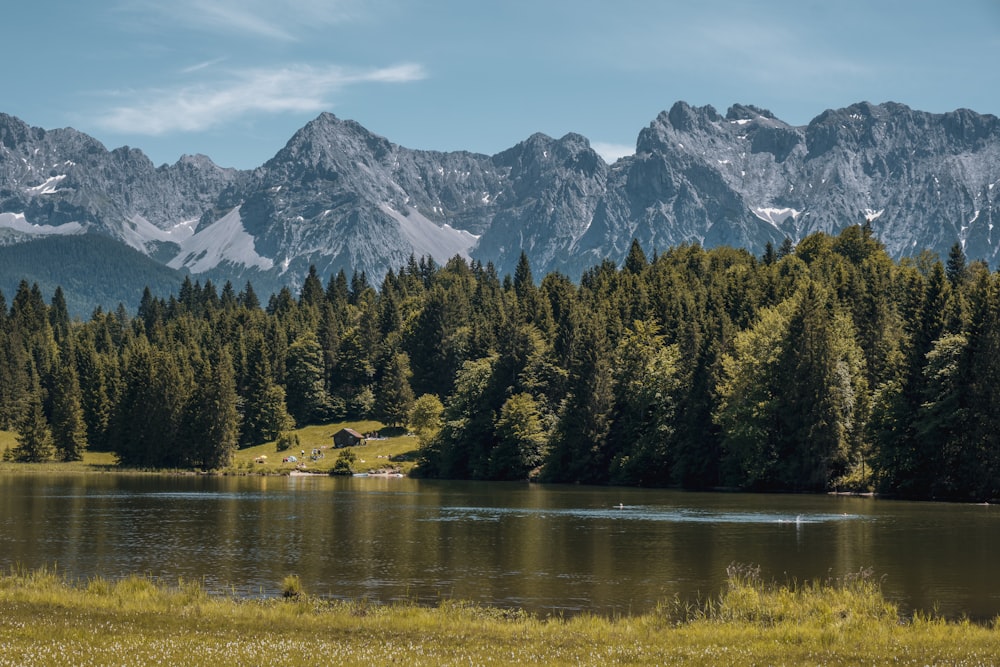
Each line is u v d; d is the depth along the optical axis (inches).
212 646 1330.0
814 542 2805.1
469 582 2154.3
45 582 1889.8
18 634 1382.9
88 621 1494.8
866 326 5949.8
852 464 4975.4
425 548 2711.6
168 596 1753.2
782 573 2266.2
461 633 1485.0
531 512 3846.0
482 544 2795.3
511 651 1348.4
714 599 1953.7
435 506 4136.3
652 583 2140.7
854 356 5467.5
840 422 4909.0
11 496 4658.0
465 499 4564.5
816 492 4889.3
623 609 1859.0
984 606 1870.1
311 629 1492.4
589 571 2309.3
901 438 4552.2
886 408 4662.9
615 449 6013.8
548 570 2324.1
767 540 2864.2
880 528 3159.5
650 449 5718.5
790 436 5017.2
